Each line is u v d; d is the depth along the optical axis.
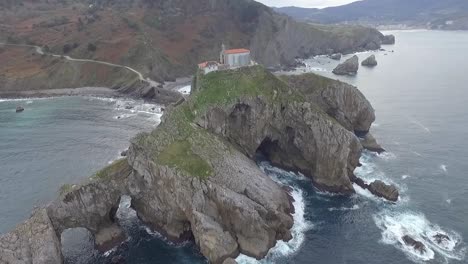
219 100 83.06
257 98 85.31
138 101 156.38
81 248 63.94
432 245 61.56
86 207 64.19
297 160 87.00
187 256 61.34
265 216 62.97
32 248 56.56
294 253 60.72
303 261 59.09
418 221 68.00
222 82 86.62
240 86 85.88
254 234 60.81
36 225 59.28
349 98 100.75
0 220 73.19
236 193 63.88
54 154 103.00
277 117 85.75
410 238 62.31
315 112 81.75
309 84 104.12
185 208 63.12
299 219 69.12
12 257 55.31
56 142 111.62
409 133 109.19
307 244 62.69
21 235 57.72
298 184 81.75
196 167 65.94
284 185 80.31
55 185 86.31
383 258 59.16
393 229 65.81
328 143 79.44
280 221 63.78
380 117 124.06
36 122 131.38
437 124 116.19
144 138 69.56
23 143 111.62
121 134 117.00
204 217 60.03
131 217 71.62
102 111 142.50
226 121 83.88
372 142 97.88
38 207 77.19
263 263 58.69
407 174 84.62
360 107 100.81
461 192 77.00
